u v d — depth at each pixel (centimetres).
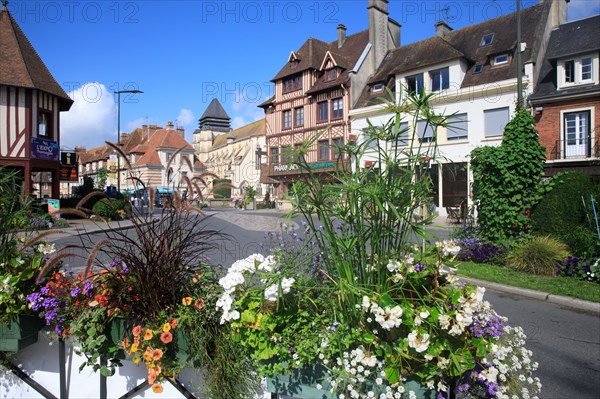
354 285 198
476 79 2306
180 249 221
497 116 2156
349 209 196
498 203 958
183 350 215
